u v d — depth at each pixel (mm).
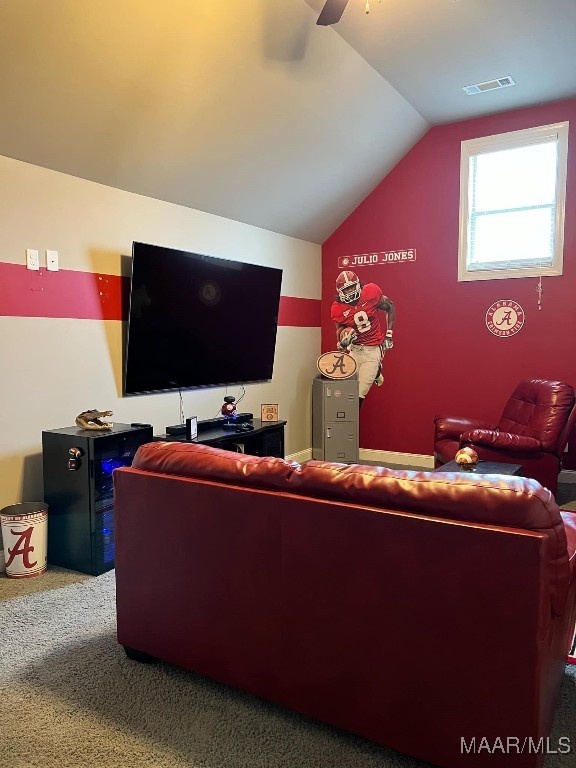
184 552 1858
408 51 3730
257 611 1724
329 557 1574
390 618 1499
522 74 4062
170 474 1924
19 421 3049
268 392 5133
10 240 2953
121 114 3102
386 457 5555
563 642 1683
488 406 5012
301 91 3744
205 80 3232
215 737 1665
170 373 3959
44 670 2020
